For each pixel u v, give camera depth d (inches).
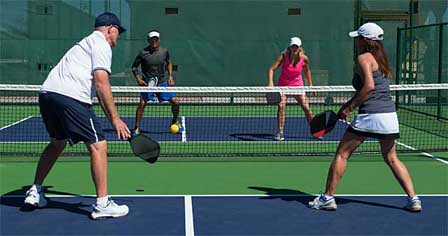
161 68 511.5
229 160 403.5
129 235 230.8
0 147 465.1
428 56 784.3
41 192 271.0
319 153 420.5
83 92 248.5
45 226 241.8
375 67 255.8
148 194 299.6
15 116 690.8
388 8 858.8
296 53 469.1
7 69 830.5
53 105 247.4
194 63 845.8
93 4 837.2
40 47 832.9
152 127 594.2
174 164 386.0
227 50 847.7
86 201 283.7
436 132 559.8
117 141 496.1
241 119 668.7
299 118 679.1
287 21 850.8
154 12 840.3
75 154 405.4
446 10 850.1
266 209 269.4
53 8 832.3
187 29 843.4
